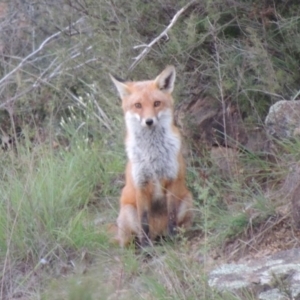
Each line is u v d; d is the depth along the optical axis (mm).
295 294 8383
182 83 13203
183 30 13305
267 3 13312
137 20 13883
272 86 12422
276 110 11859
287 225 10273
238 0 13367
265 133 12453
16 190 11789
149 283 9422
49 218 11328
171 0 13617
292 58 13000
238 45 13188
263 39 13281
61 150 13859
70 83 15164
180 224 11211
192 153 12891
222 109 13016
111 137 14141
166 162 11102
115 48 13961
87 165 13328
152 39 13836
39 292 10000
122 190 12289
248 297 8547
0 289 10398
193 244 10805
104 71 14109
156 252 10266
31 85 15867
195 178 12242
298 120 11594
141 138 11109
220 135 13016
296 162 11148
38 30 17406
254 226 10445
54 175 12367
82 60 14609
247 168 12055
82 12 14797
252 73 13047
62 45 16250
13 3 17719
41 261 10672
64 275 10523
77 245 10961
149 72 13414
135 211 11328
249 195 11383
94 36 14406
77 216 11328
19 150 13516
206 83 13414
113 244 11281
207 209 10367
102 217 12320
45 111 15734
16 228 11016
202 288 8875
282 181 11508
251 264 9477
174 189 11188
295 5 13164
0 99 15773
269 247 10078
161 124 11086
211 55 13180
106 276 10180
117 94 14086
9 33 17969
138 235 11352
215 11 13188
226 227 10617
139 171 11141
